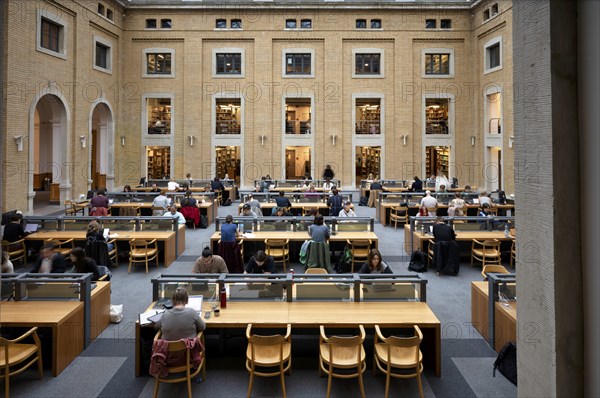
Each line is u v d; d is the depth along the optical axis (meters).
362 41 24.78
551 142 3.46
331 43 24.67
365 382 5.85
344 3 24.47
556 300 3.44
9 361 5.49
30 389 5.64
